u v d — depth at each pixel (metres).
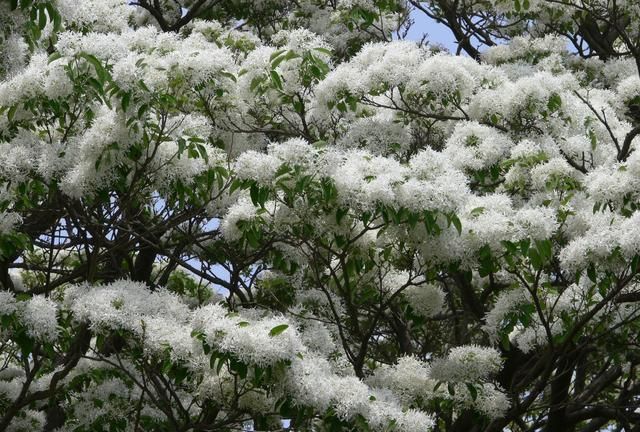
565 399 7.25
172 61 6.38
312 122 8.53
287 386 5.19
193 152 6.00
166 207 6.82
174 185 6.31
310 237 6.03
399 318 8.13
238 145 7.80
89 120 6.19
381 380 6.66
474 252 5.90
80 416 6.25
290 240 6.48
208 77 6.48
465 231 5.81
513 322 6.44
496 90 7.61
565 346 6.17
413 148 8.53
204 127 6.47
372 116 8.40
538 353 7.35
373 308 7.41
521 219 5.77
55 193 6.29
